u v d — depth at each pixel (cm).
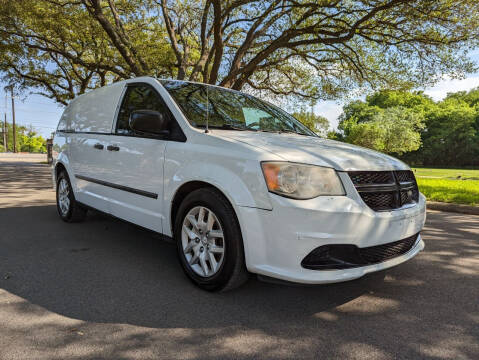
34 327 204
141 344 188
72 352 179
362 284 283
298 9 1040
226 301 244
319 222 212
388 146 6425
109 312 224
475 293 268
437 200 759
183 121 290
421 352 187
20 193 774
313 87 1504
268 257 221
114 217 362
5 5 1154
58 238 399
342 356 181
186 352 182
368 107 8112
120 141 347
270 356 180
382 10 960
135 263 320
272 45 1107
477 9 880
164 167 288
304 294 259
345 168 230
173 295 252
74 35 1445
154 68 1528
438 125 7119
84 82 1961
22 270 296
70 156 450
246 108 363
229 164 240
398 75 1166
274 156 227
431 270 321
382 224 231
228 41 1407
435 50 1045
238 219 230
